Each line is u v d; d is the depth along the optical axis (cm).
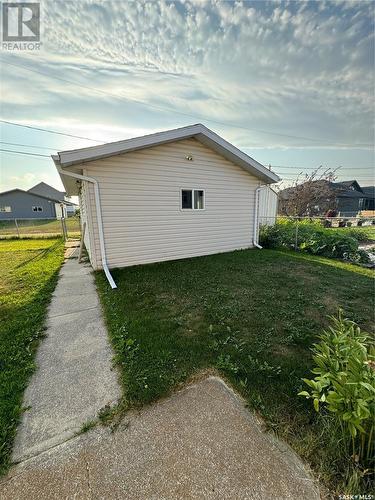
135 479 125
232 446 141
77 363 223
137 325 288
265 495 116
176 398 179
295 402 172
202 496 116
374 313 325
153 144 509
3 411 166
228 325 289
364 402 111
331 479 121
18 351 239
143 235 568
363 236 1058
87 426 156
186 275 491
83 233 675
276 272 516
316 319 307
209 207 666
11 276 508
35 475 127
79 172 514
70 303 363
